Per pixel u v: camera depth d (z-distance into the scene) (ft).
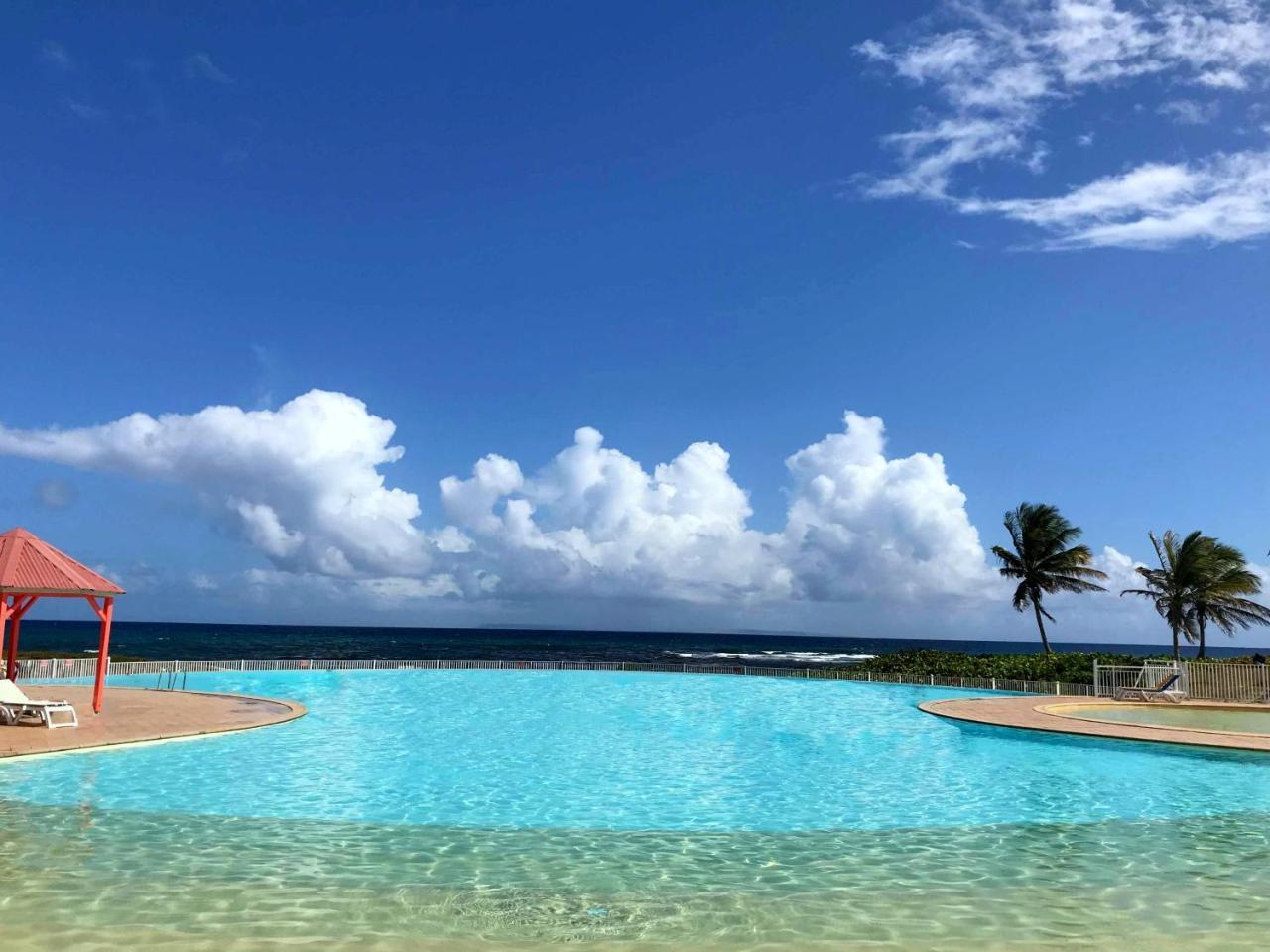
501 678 122.93
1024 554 146.00
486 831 39.32
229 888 29.71
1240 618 130.31
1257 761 58.95
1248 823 42.34
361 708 86.43
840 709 92.73
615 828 40.52
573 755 61.41
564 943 25.54
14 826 36.94
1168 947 25.96
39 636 386.32
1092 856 36.40
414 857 34.50
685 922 27.61
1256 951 25.72
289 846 35.45
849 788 50.42
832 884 32.09
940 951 25.45
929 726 75.61
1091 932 27.20
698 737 71.31
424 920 27.07
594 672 131.03
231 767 51.24
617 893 30.45
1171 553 131.95
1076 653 116.67
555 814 43.14
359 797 45.37
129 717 63.98
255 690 100.07
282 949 24.22
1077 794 48.93
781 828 40.98
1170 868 34.65
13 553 60.49
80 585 61.77
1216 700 91.50
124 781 45.85
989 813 44.32
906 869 34.24
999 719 73.67
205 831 37.29
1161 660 105.50
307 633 556.10
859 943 26.02
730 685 119.65
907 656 137.08
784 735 72.38
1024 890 31.60
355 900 28.86
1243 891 31.63
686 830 40.37
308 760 54.75
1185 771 55.88
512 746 64.95
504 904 28.96
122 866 31.86
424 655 280.92
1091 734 65.92
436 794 46.85
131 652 267.18
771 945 25.71
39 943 24.25
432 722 77.61
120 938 24.75
